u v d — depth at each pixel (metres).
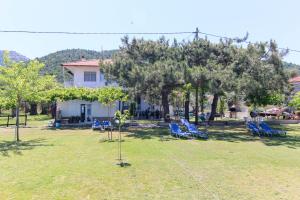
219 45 29.27
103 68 29.00
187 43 29.27
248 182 10.60
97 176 11.20
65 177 11.05
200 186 10.05
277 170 12.45
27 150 17.02
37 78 22.80
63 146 18.52
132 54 29.12
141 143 19.81
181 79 25.56
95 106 36.81
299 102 34.16
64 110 36.00
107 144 19.33
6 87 21.42
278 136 24.42
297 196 9.14
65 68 41.06
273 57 27.03
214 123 33.59
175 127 24.59
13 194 9.16
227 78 24.69
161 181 10.59
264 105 30.23
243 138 23.03
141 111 41.75
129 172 11.82
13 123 35.53
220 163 13.70
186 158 14.77
